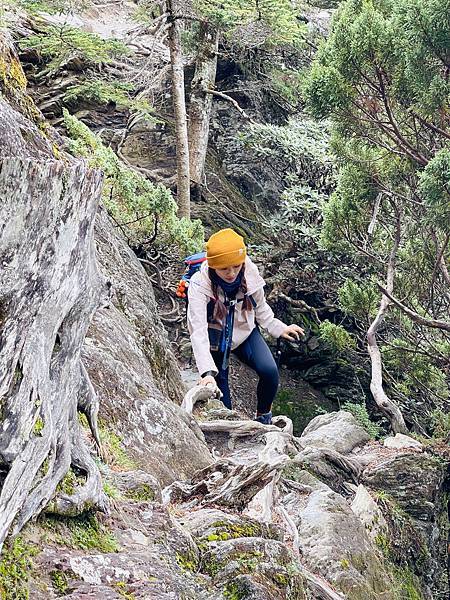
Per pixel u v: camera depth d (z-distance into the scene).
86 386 2.53
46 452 1.81
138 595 1.96
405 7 7.00
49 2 11.77
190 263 4.96
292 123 14.41
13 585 1.77
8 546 1.82
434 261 9.05
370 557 4.02
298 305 12.98
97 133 13.30
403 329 9.38
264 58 15.71
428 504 5.71
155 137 14.19
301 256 12.43
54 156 2.10
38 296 1.63
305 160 13.75
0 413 1.56
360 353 10.94
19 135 2.01
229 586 2.31
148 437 3.81
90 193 1.82
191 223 9.97
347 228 8.94
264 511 3.55
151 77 13.06
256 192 15.02
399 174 8.46
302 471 4.66
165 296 10.87
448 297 9.20
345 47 7.43
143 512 2.48
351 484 5.27
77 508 2.12
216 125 15.51
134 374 4.16
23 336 1.60
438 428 8.49
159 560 2.20
